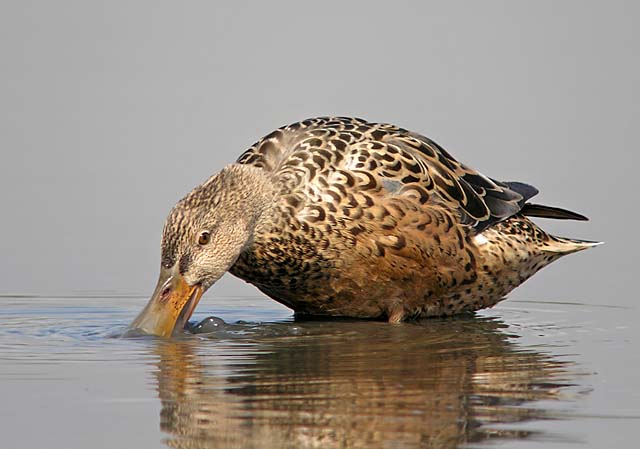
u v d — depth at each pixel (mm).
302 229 13219
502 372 10625
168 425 8883
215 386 10062
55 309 14562
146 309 12859
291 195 13258
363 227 13281
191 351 11695
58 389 9977
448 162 14523
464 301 14273
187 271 12922
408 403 9453
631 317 14078
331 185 13281
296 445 8406
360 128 14141
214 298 15641
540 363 11086
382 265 13438
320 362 11109
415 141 14234
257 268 13523
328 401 9516
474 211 14164
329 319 14031
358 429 8742
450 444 8438
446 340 12461
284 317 14188
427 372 10648
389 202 13367
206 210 12977
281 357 11375
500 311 14656
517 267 14469
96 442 8547
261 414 9156
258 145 14102
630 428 8805
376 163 13508
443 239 13719
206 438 8578
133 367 10859
